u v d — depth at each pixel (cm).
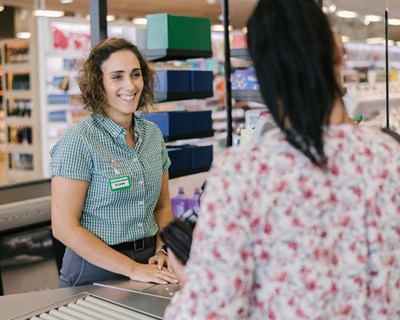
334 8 392
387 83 423
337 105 113
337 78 109
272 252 106
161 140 264
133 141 250
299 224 106
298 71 104
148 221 249
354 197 110
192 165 420
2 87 889
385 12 426
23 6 846
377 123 407
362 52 409
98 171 235
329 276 108
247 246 105
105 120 243
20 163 881
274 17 106
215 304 103
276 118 108
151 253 250
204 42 428
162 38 402
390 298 114
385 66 424
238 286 104
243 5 523
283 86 106
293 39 104
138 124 255
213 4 896
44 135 856
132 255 243
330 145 110
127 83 239
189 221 130
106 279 237
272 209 106
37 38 844
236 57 414
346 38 400
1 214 394
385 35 424
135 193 242
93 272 237
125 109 240
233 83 414
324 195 108
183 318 104
